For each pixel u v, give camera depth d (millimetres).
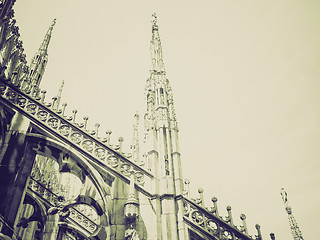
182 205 10805
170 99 14406
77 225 16531
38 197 14953
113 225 10242
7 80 12953
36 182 16203
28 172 11430
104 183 11148
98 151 11984
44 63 23328
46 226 14164
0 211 9984
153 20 19719
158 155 12164
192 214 10867
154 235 9930
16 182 10820
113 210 10578
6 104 12336
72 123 12453
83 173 11781
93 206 11359
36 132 12242
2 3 15195
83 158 11586
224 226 10922
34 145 11875
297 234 17406
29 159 11633
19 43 18125
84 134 12312
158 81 15273
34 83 21266
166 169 11742
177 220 10438
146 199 10852
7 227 9992
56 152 11938
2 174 10711
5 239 9477
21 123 12000
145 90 15273
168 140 12609
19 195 10750
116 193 11008
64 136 11969
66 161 11641
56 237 14102
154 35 18672
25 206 17062
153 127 13055
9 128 12047
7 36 16141
